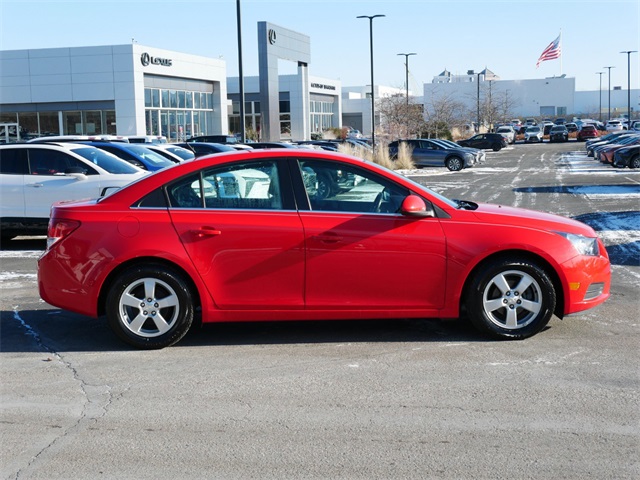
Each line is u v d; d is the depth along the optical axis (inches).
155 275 245.3
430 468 158.4
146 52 1854.1
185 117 2096.5
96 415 191.5
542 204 700.7
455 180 1087.0
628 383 209.6
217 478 155.4
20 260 445.7
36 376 223.1
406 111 2257.6
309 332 267.3
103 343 258.2
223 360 236.4
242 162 249.6
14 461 165.0
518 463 160.2
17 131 1879.9
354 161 250.8
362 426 181.6
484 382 211.6
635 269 382.3
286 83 2753.4
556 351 239.9
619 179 999.0
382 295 246.7
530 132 2824.8
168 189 249.6
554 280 251.3
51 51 1833.2
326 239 243.3
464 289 251.3
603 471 156.3
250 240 243.4
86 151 502.6
